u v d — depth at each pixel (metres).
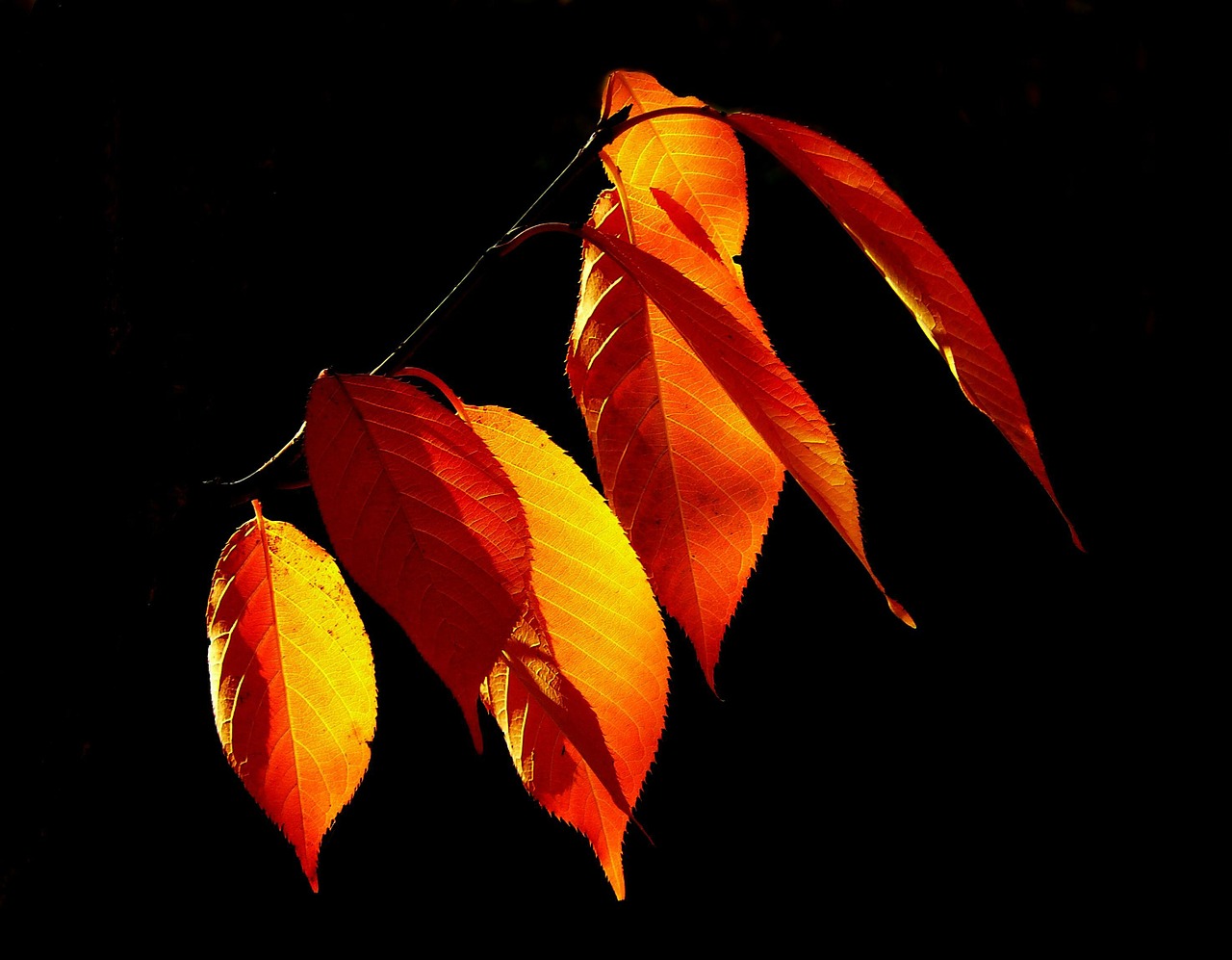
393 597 1.49
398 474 1.50
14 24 1.65
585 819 1.55
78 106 1.65
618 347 1.55
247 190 3.04
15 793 1.64
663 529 1.54
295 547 1.58
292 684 1.57
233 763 1.56
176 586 1.68
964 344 1.53
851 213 1.54
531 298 5.99
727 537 1.54
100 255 1.66
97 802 1.67
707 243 1.58
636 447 1.55
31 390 1.64
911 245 1.53
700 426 1.55
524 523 1.50
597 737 1.52
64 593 1.64
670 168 1.58
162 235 1.68
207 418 1.69
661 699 1.54
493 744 5.81
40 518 1.64
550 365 5.94
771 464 1.54
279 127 4.73
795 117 6.15
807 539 6.32
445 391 1.55
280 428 4.98
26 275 1.64
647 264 1.53
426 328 1.56
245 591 1.57
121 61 1.66
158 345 1.67
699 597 1.54
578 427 5.82
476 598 1.49
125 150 1.67
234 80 3.37
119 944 1.81
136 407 1.66
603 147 1.57
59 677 1.64
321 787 1.57
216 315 1.70
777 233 6.24
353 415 1.51
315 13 5.26
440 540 1.50
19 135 1.64
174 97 1.69
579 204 6.05
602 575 1.54
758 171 6.20
